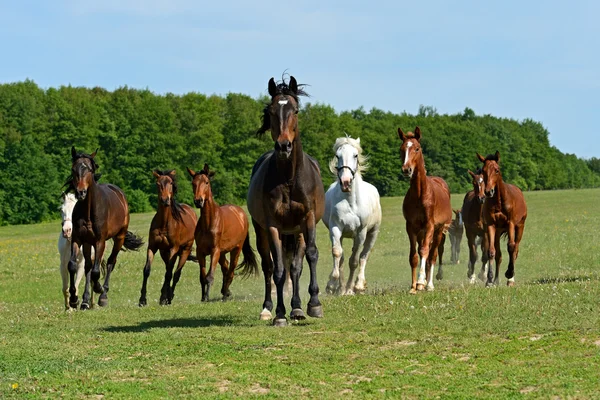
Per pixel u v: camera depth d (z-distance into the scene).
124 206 17.53
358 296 14.12
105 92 104.62
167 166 89.56
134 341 10.41
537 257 24.16
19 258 33.59
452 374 7.86
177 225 17.47
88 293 15.88
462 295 13.02
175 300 19.05
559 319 10.27
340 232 15.54
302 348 9.44
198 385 7.86
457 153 128.75
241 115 96.94
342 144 14.91
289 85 11.09
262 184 11.29
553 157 159.38
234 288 21.70
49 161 79.06
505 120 162.38
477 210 18.31
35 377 8.41
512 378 7.54
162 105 91.69
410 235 14.79
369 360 8.61
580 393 6.86
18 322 13.39
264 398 7.29
